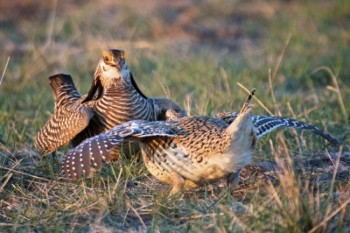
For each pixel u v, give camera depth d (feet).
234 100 59.67
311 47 88.02
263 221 36.73
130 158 46.62
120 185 43.52
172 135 39.83
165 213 39.96
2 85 69.36
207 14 103.50
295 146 49.83
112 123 47.29
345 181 43.88
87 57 80.07
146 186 44.24
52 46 83.05
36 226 39.42
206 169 40.27
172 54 81.20
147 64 76.43
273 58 80.89
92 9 103.40
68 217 40.09
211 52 86.02
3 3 108.17
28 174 45.68
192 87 68.08
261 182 43.27
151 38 92.27
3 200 42.68
